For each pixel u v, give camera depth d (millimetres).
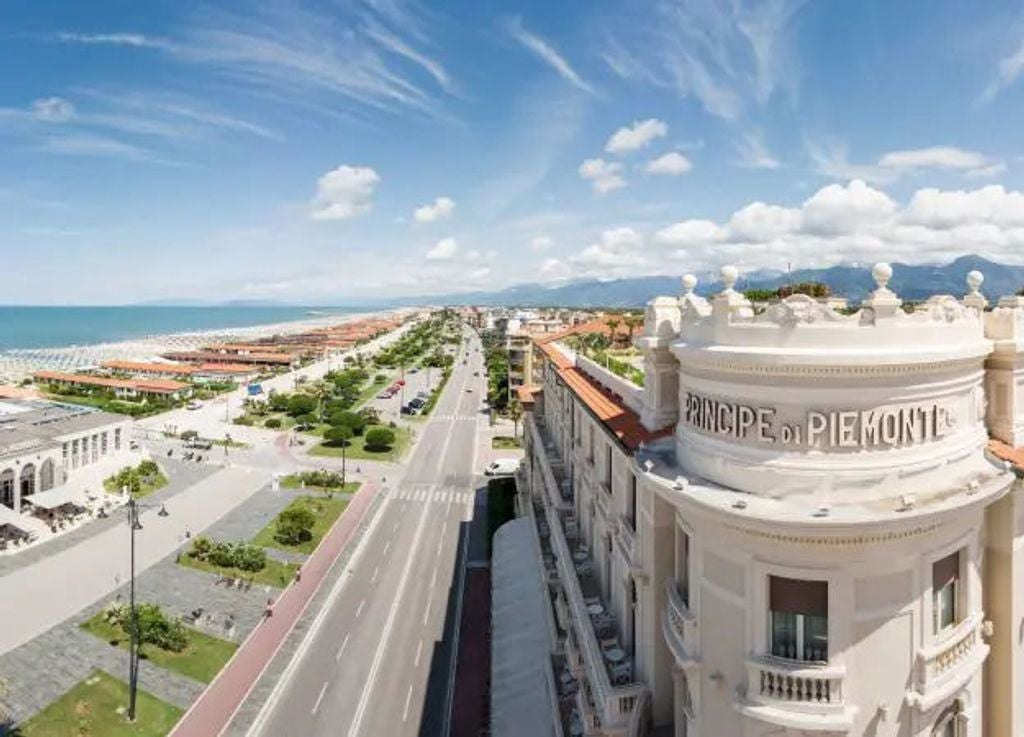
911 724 16297
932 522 15336
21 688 45750
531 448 65938
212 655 51250
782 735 16359
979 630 17828
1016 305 21516
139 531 78812
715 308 17938
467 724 43031
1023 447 19188
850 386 15680
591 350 43250
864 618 15883
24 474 86125
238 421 146875
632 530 25484
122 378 198125
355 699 45906
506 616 47375
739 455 17062
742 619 17031
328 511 87438
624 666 25219
